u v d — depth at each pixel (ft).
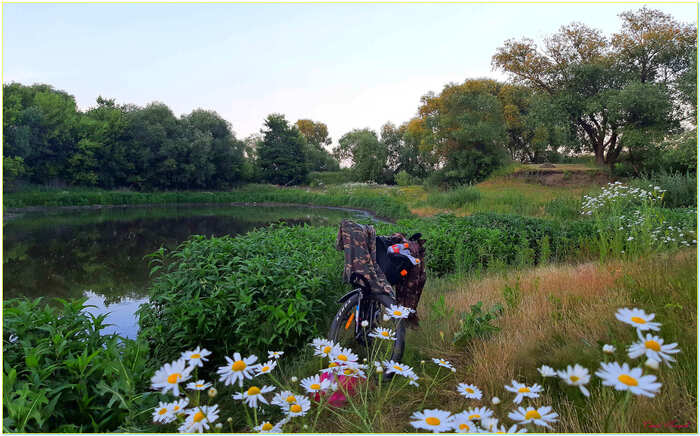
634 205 32.65
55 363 9.20
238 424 9.03
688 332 9.61
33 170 121.29
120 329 18.38
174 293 13.87
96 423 8.61
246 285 13.32
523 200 62.44
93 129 133.18
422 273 11.93
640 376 3.91
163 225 68.74
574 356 9.73
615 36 87.15
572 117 89.97
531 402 8.61
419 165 162.20
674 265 15.11
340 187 133.18
